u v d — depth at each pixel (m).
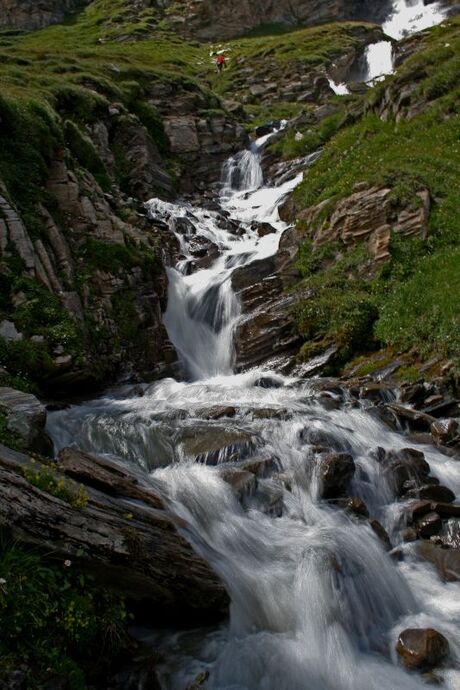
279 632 7.70
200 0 65.12
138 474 9.47
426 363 15.36
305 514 9.76
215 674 7.05
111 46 56.09
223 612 7.68
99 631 6.62
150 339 17.73
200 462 10.65
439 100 26.83
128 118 29.55
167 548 7.57
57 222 18.50
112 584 7.13
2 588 6.14
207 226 24.84
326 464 10.41
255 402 13.86
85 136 25.30
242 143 34.59
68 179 19.86
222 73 50.09
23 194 17.94
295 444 11.44
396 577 8.84
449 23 48.97
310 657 7.41
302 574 8.24
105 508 7.46
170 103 35.09
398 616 8.33
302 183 26.73
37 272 15.89
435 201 20.45
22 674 5.77
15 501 6.75
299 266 20.25
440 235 19.22
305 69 49.34
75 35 61.78
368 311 17.50
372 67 52.69
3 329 14.20
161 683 6.82
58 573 6.71
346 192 21.61
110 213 20.56
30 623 6.13
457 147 23.80
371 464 11.24
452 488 11.27
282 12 67.56
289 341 17.59
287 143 32.69
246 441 10.99
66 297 16.14
